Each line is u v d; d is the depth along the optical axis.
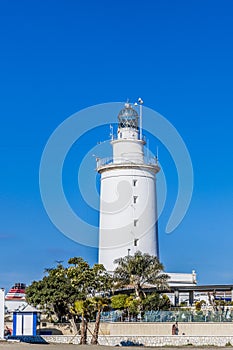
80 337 62.56
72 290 71.81
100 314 63.84
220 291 85.00
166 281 78.75
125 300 70.50
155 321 66.06
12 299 86.94
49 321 72.94
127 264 76.88
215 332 63.28
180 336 62.41
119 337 63.69
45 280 73.44
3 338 59.41
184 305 80.94
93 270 74.56
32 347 52.12
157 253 89.81
